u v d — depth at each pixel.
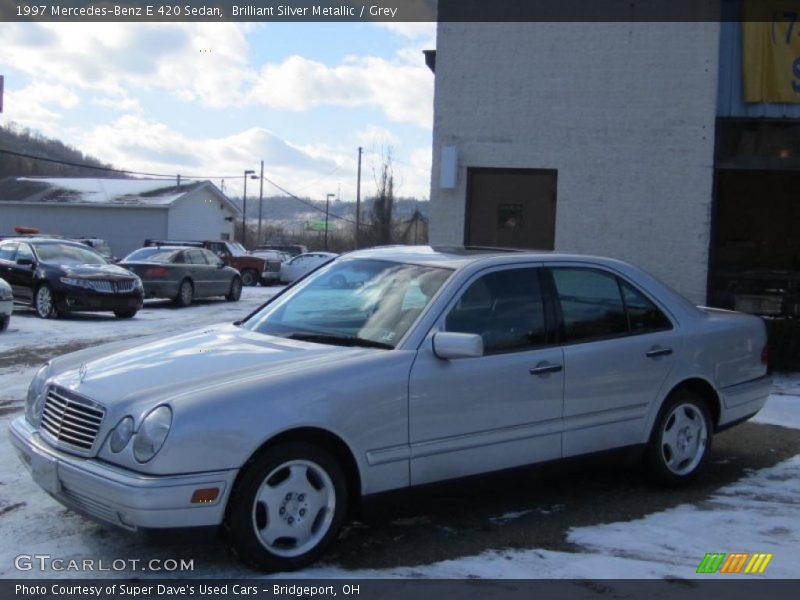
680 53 12.12
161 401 4.10
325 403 4.32
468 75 12.73
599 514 5.38
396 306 5.07
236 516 4.11
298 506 4.32
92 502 4.09
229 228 51.84
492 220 12.89
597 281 5.65
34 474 4.41
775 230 16.16
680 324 5.92
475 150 12.77
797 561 4.65
